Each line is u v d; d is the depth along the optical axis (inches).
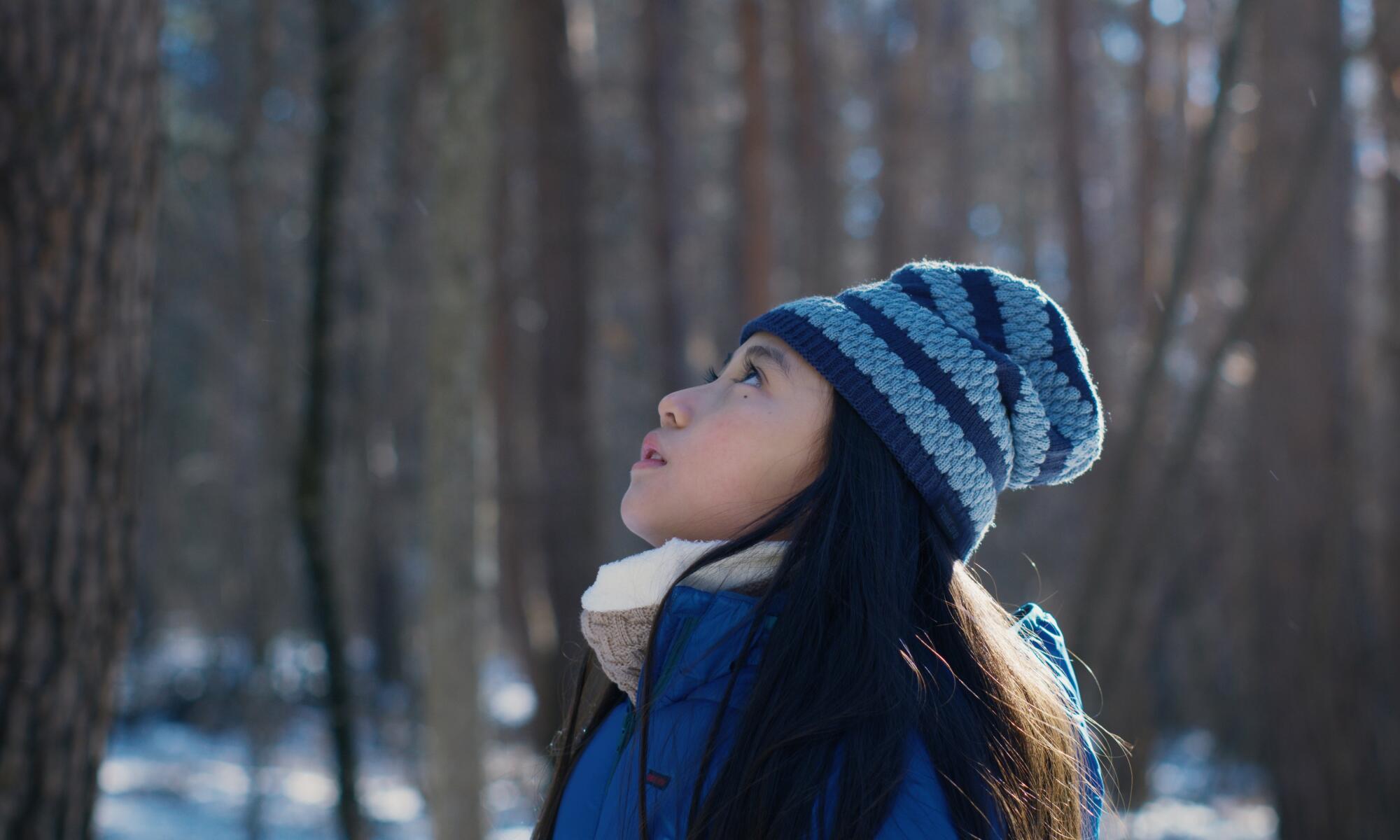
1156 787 506.3
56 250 90.4
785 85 663.1
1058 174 624.1
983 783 36.7
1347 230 331.3
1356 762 309.7
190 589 920.3
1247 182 361.1
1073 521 540.7
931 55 682.2
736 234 625.6
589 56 507.8
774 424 42.1
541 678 425.1
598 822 39.7
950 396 41.5
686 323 571.5
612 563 41.8
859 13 826.8
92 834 96.0
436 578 197.9
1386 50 310.3
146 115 98.3
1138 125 635.5
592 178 468.4
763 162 522.9
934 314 44.4
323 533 205.3
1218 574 510.3
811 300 44.1
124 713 627.8
